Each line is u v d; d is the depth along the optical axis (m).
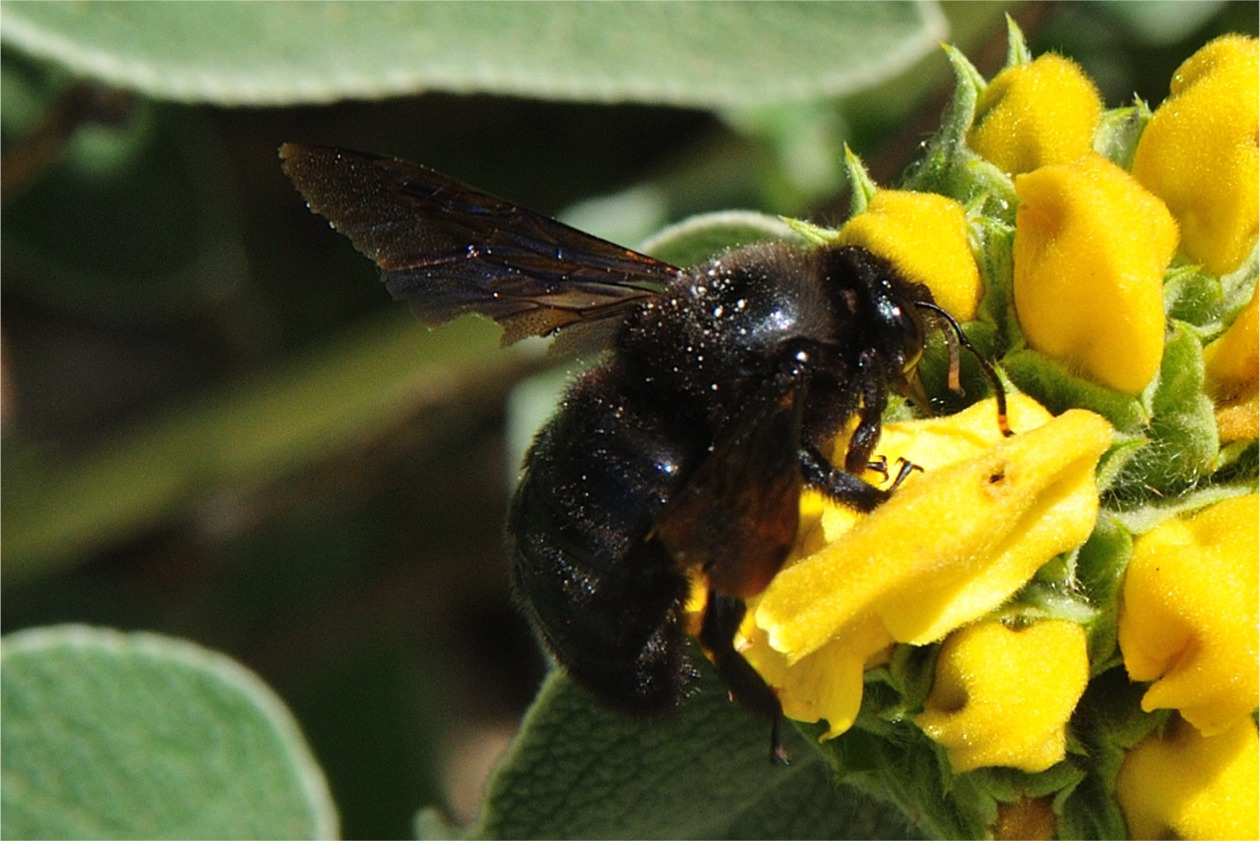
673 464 0.19
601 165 0.27
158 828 0.22
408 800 0.25
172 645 0.22
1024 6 0.23
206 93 0.21
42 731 0.22
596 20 0.22
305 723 0.25
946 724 0.19
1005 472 0.18
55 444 0.26
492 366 0.25
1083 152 0.19
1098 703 0.19
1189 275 0.19
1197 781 0.19
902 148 0.23
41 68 0.25
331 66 0.22
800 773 0.21
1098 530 0.19
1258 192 0.19
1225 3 0.25
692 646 0.20
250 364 0.27
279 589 0.26
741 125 0.25
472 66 0.22
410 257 0.20
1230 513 0.19
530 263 0.20
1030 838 0.19
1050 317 0.19
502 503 0.26
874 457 0.19
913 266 0.19
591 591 0.19
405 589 0.26
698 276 0.19
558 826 0.21
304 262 0.27
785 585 0.18
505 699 0.27
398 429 0.25
